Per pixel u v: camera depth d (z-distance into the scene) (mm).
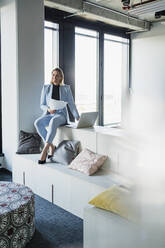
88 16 5977
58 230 2768
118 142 3242
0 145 5059
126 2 4875
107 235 2057
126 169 3164
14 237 2355
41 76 4785
